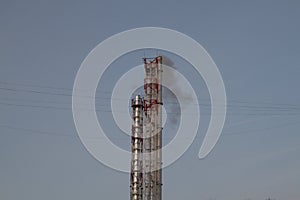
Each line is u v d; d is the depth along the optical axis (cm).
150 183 6156
